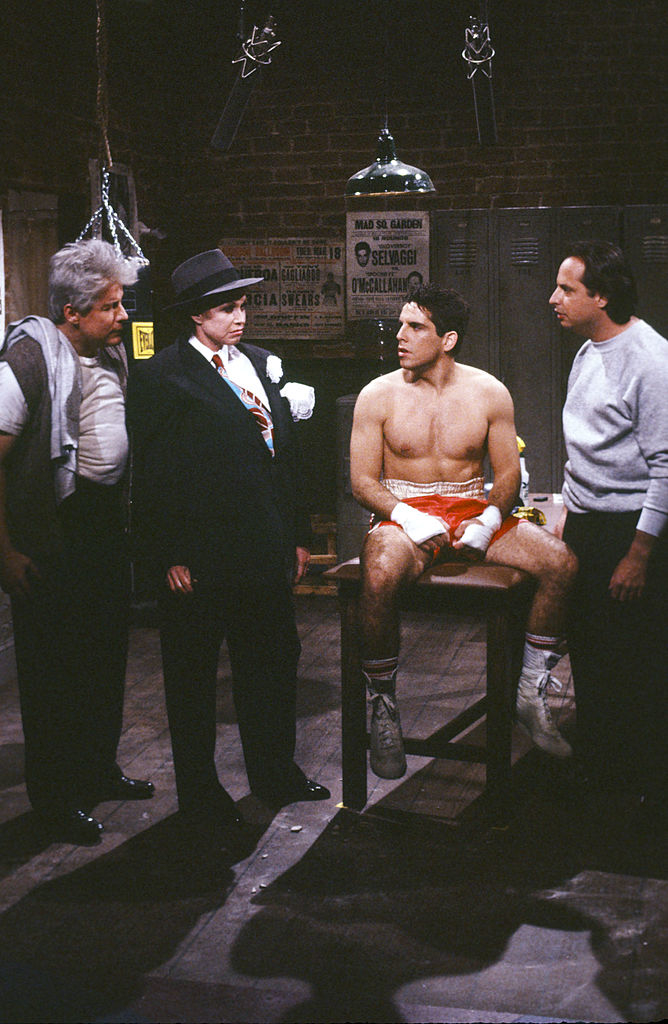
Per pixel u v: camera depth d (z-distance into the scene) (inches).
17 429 146.1
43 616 153.6
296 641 164.9
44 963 128.0
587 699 167.2
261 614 159.8
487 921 135.6
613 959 126.9
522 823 161.8
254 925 135.7
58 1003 119.7
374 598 149.6
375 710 153.8
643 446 152.9
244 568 155.4
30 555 150.3
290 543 162.4
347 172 302.4
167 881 147.0
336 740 197.8
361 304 305.3
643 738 163.3
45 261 249.4
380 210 300.7
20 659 156.2
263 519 156.3
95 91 269.4
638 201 289.6
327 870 149.3
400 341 156.3
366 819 164.6
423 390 158.1
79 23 260.7
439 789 176.7
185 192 312.7
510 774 161.5
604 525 158.9
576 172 291.3
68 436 148.6
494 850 154.1
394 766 154.0
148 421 153.3
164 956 129.1
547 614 153.4
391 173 235.6
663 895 140.8
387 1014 117.3
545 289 285.9
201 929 135.0
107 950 130.6
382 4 294.2
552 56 288.2
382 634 150.4
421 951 129.2
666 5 281.9
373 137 300.2
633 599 155.3
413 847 155.6
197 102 307.6
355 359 308.0
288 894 143.0
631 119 287.3
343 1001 119.7
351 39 297.4
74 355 150.3
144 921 136.9
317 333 309.1
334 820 164.9
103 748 170.4
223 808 162.2
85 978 124.7
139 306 251.6
